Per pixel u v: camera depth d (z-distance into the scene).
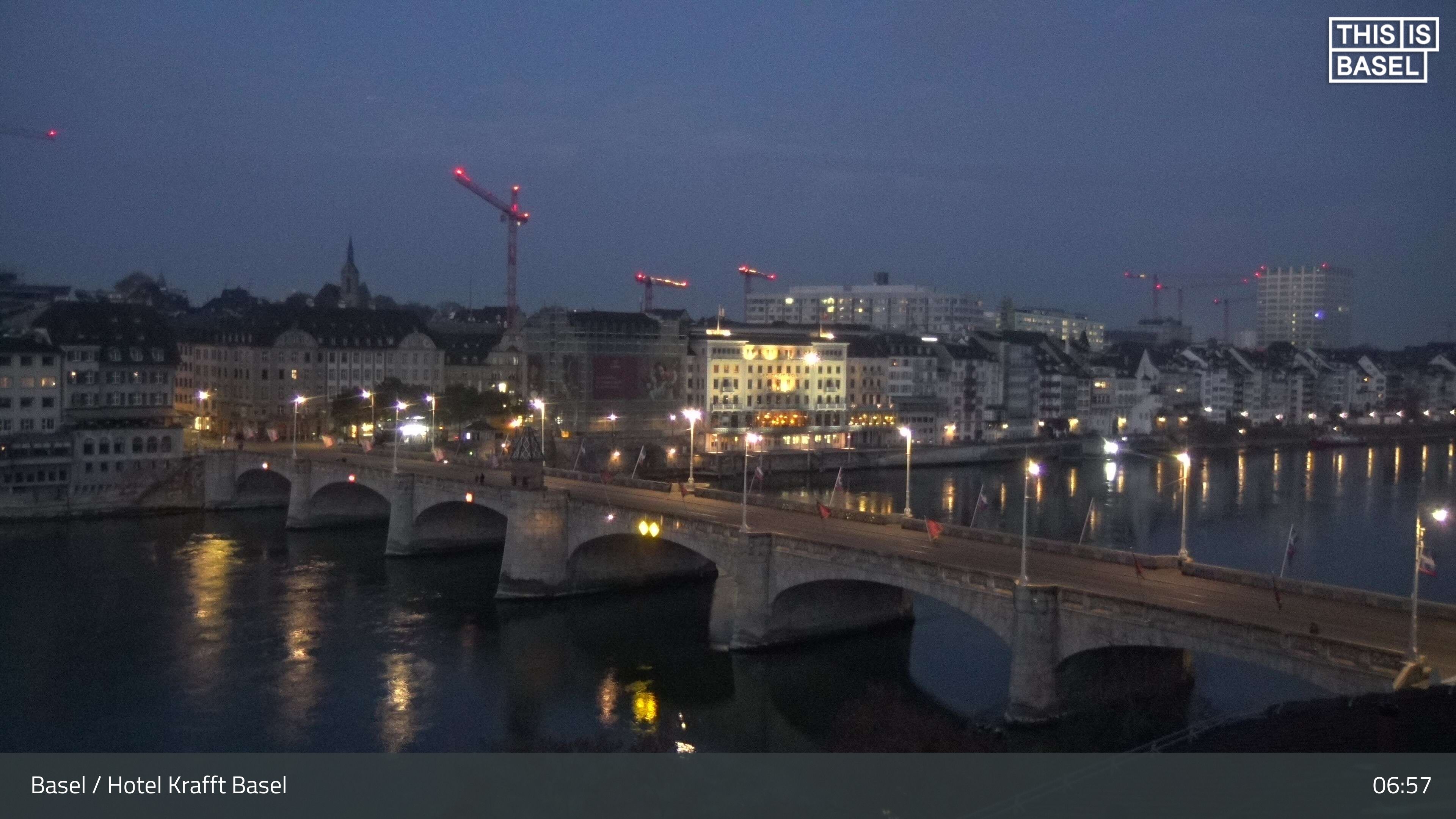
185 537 149.00
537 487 113.75
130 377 182.50
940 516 166.50
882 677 84.00
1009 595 69.62
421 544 136.88
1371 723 36.69
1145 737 65.75
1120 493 194.25
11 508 159.00
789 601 90.94
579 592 114.75
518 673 88.25
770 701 80.44
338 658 92.44
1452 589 114.50
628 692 83.44
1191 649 60.34
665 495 126.69
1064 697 67.94
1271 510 172.25
